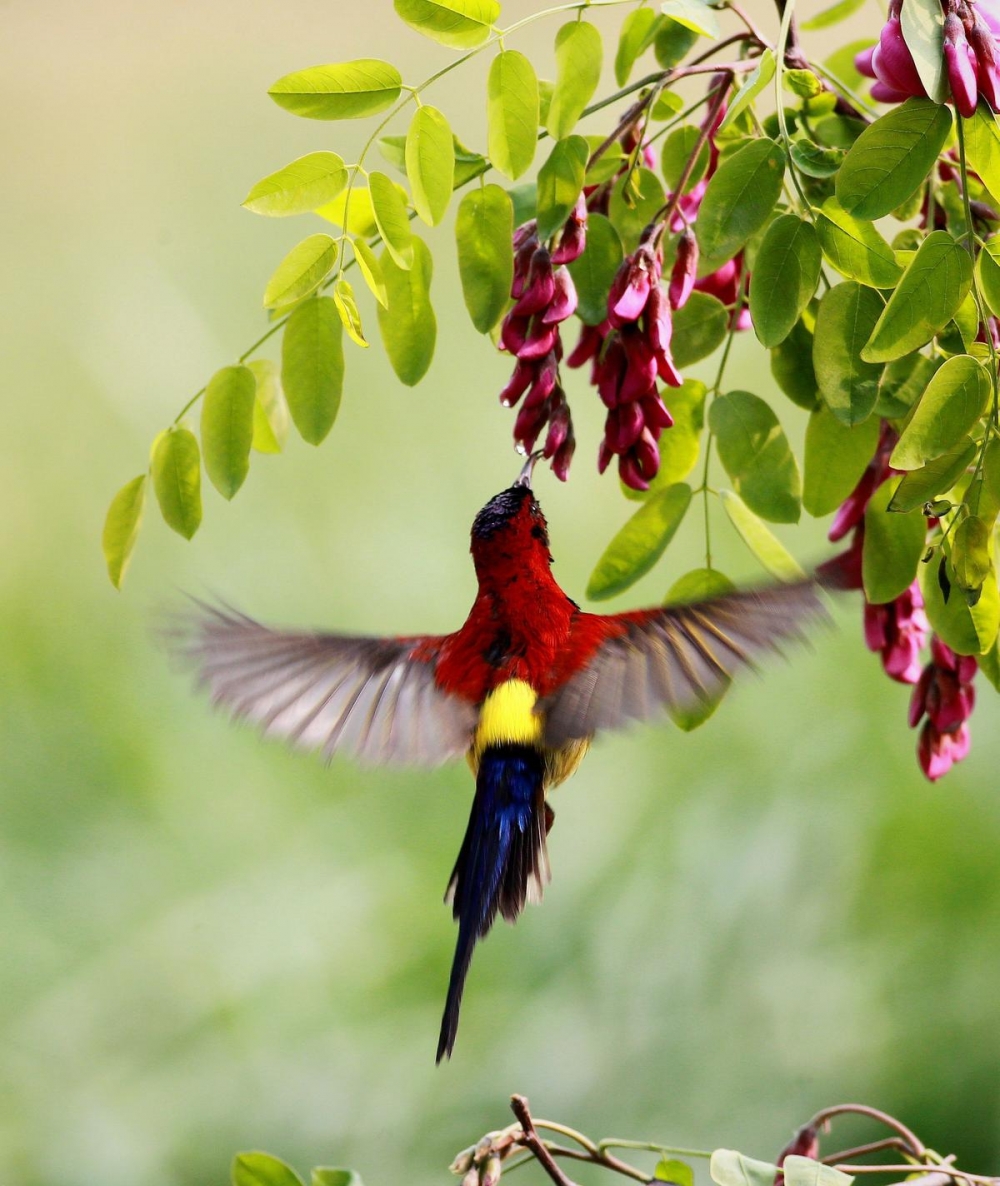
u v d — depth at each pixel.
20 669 11.51
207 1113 9.66
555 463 4.81
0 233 13.88
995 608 4.71
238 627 4.87
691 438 5.40
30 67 16.44
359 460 12.02
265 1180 5.06
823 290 5.12
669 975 9.74
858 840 9.96
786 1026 9.51
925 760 5.37
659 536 5.43
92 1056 9.95
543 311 4.75
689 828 10.20
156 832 10.87
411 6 4.62
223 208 14.20
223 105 15.69
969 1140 9.11
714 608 4.61
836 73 6.45
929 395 4.20
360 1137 9.52
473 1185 4.90
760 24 11.83
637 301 4.64
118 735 11.30
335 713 4.96
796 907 9.86
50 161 14.99
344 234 4.89
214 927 10.40
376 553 11.77
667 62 5.66
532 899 5.08
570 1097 9.44
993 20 4.36
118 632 11.77
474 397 12.23
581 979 9.84
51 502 12.46
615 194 5.26
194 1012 10.09
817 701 10.48
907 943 9.65
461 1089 9.59
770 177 4.63
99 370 12.85
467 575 11.73
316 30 16.42
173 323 13.13
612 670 5.02
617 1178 9.07
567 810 10.43
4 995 10.09
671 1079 9.41
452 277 12.48
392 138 5.62
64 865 10.75
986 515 4.36
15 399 12.78
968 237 4.21
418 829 10.83
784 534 10.99
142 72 16.30
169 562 11.95
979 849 9.79
